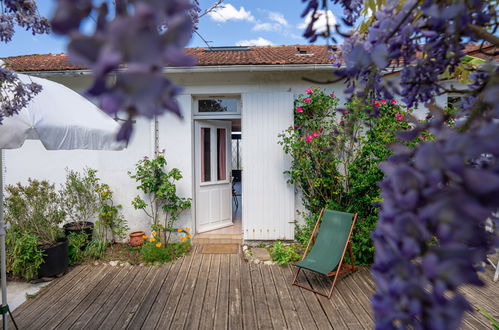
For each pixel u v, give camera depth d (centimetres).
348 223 430
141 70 25
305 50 733
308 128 555
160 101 28
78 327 324
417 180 39
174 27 27
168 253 521
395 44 73
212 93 573
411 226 40
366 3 88
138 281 434
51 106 251
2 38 164
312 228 537
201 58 629
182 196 580
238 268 475
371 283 414
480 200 36
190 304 370
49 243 471
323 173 534
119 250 547
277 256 497
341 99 556
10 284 429
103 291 405
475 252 38
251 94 560
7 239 438
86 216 575
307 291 398
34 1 158
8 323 332
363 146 482
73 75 542
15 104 200
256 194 566
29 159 582
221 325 326
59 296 392
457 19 60
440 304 40
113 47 25
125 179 580
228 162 673
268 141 562
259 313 348
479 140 36
